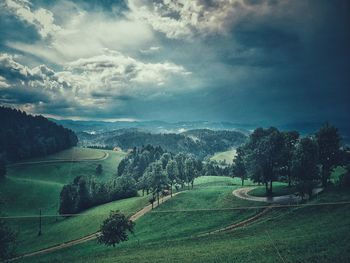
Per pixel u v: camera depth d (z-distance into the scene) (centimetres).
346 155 10256
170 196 13662
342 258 4303
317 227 6278
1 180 19400
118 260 6512
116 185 17600
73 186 16850
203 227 9150
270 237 6328
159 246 7631
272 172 11031
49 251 10206
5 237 6988
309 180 9262
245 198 10850
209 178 19312
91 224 12538
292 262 4494
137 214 12125
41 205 17662
